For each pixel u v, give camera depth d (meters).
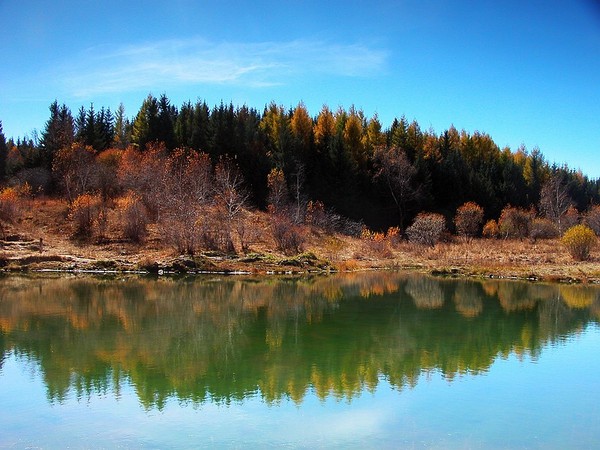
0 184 50.56
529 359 12.42
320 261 34.56
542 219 57.00
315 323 16.44
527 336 14.82
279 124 63.28
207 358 12.28
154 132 58.75
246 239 38.41
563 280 28.20
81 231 36.62
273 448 7.67
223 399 9.64
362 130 71.81
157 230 37.44
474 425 8.54
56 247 33.53
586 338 14.62
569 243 36.06
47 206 41.53
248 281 27.23
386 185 60.59
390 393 10.02
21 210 38.69
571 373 11.32
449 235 49.97
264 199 53.59
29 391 9.98
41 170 50.31
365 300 21.28
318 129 65.44
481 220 54.03
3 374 11.00
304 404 9.41
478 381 10.78
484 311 18.88
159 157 48.72
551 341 14.23
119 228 37.34
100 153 56.28
